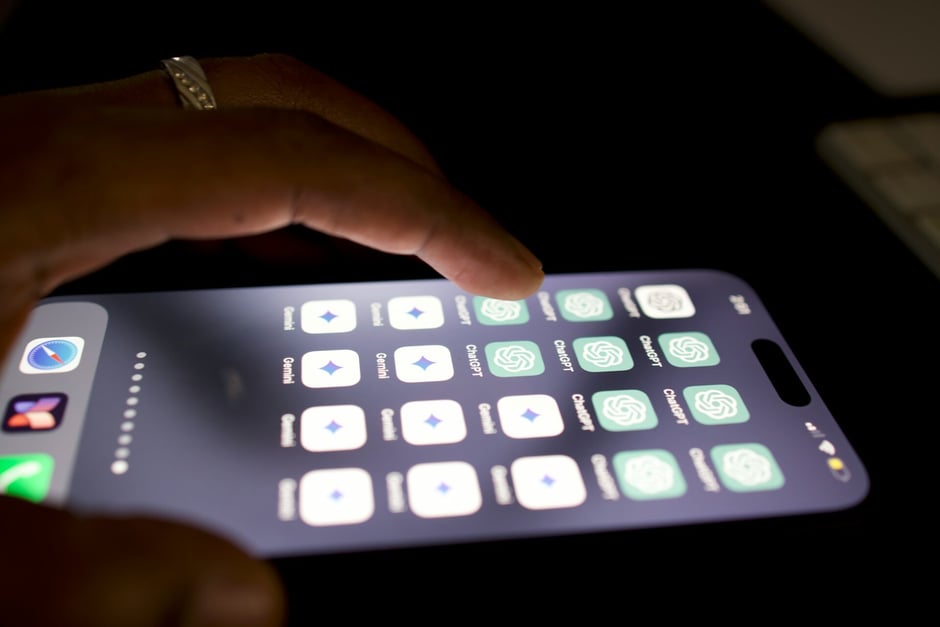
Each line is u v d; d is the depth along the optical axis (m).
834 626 0.16
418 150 0.21
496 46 0.25
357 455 0.17
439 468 0.17
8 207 0.15
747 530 0.17
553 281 0.21
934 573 0.16
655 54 0.25
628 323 0.20
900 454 0.18
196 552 0.14
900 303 0.20
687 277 0.21
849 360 0.19
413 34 0.25
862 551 0.17
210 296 0.20
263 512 0.17
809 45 0.25
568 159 0.23
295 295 0.20
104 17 0.24
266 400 0.18
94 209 0.16
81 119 0.16
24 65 0.23
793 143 0.23
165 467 0.17
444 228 0.18
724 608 0.16
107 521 0.14
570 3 0.26
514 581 0.16
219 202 0.16
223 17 0.25
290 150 0.17
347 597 0.16
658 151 0.23
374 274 0.20
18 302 0.16
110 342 0.19
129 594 0.13
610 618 0.16
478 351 0.19
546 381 0.19
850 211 0.22
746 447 0.18
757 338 0.20
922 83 0.24
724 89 0.24
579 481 0.17
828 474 0.18
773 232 0.21
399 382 0.18
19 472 0.17
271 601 0.14
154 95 0.20
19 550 0.13
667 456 0.18
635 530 0.17
